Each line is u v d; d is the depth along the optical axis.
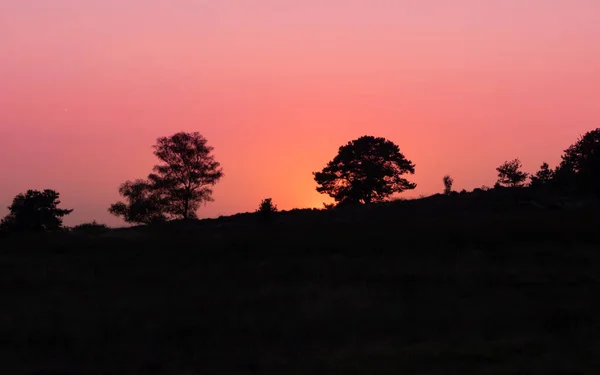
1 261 31.02
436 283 24.03
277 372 14.28
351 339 17.11
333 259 28.66
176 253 32.22
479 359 14.69
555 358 14.54
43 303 22.28
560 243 30.08
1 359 16.14
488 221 35.91
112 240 36.88
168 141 65.12
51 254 33.53
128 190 64.81
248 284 25.00
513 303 20.50
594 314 18.67
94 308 21.30
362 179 68.69
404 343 16.59
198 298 22.48
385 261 27.81
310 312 19.78
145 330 18.45
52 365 15.52
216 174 65.94
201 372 14.55
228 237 35.44
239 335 17.92
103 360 15.90
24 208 66.50
